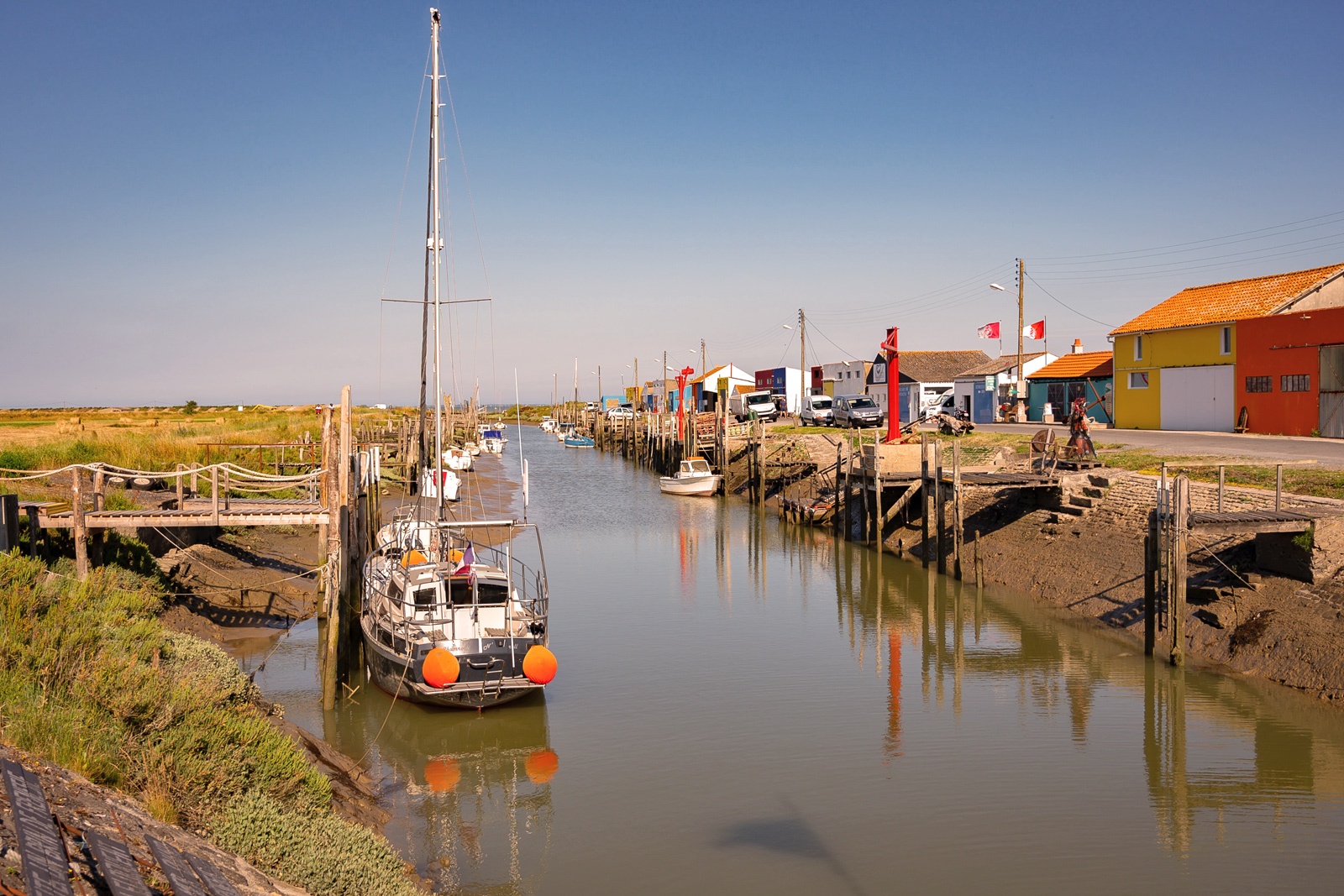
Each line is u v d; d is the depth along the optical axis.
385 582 18.98
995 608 22.53
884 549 31.00
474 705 15.49
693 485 48.62
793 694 16.44
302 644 19.34
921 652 18.95
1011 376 55.44
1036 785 12.54
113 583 16.08
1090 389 48.50
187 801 8.34
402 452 50.16
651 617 22.22
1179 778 12.62
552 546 33.09
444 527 17.80
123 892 5.14
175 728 9.42
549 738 14.54
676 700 16.17
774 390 84.56
